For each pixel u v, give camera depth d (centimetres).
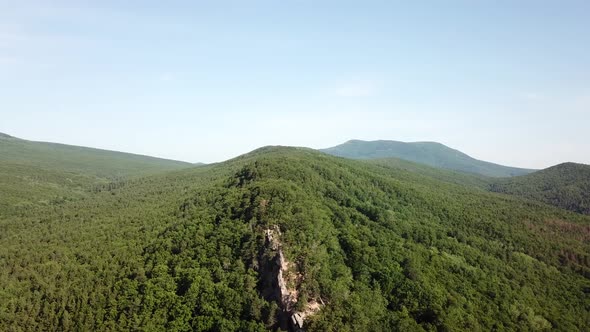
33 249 16025
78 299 13012
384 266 12762
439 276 13400
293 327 10356
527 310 13125
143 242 15188
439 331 11231
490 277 14462
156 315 11681
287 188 14775
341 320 10631
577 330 12775
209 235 13712
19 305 12938
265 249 11994
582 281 15825
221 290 11519
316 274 11469
